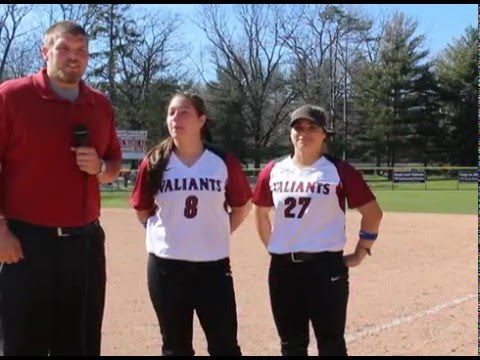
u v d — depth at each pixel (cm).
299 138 418
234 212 438
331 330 410
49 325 376
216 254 404
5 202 371
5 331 364
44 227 368
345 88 5778
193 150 409
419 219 1714
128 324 634
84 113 380
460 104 5359
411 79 5281
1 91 361
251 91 5588
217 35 5522
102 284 400
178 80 5369
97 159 375
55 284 373
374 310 685
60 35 367
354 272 914
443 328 611
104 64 5112
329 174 415
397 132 5291
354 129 5738
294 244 414
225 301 405
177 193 398
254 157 5534
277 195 426
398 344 559
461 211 2016
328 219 414
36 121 362
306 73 5672
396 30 5453
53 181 368
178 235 398
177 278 400
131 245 1220
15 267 364
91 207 385
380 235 1354
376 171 4834
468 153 5347
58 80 371
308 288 412
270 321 645
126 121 5238
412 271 923
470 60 5291
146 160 414
